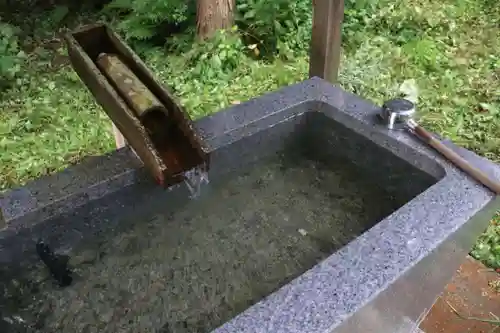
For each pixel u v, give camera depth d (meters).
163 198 2.28
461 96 4.07
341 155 2.58
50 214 2.00
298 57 4.68
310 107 2.62
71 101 4.24
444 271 1.98
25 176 3.40
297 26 4.92
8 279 1.97
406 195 2.32
